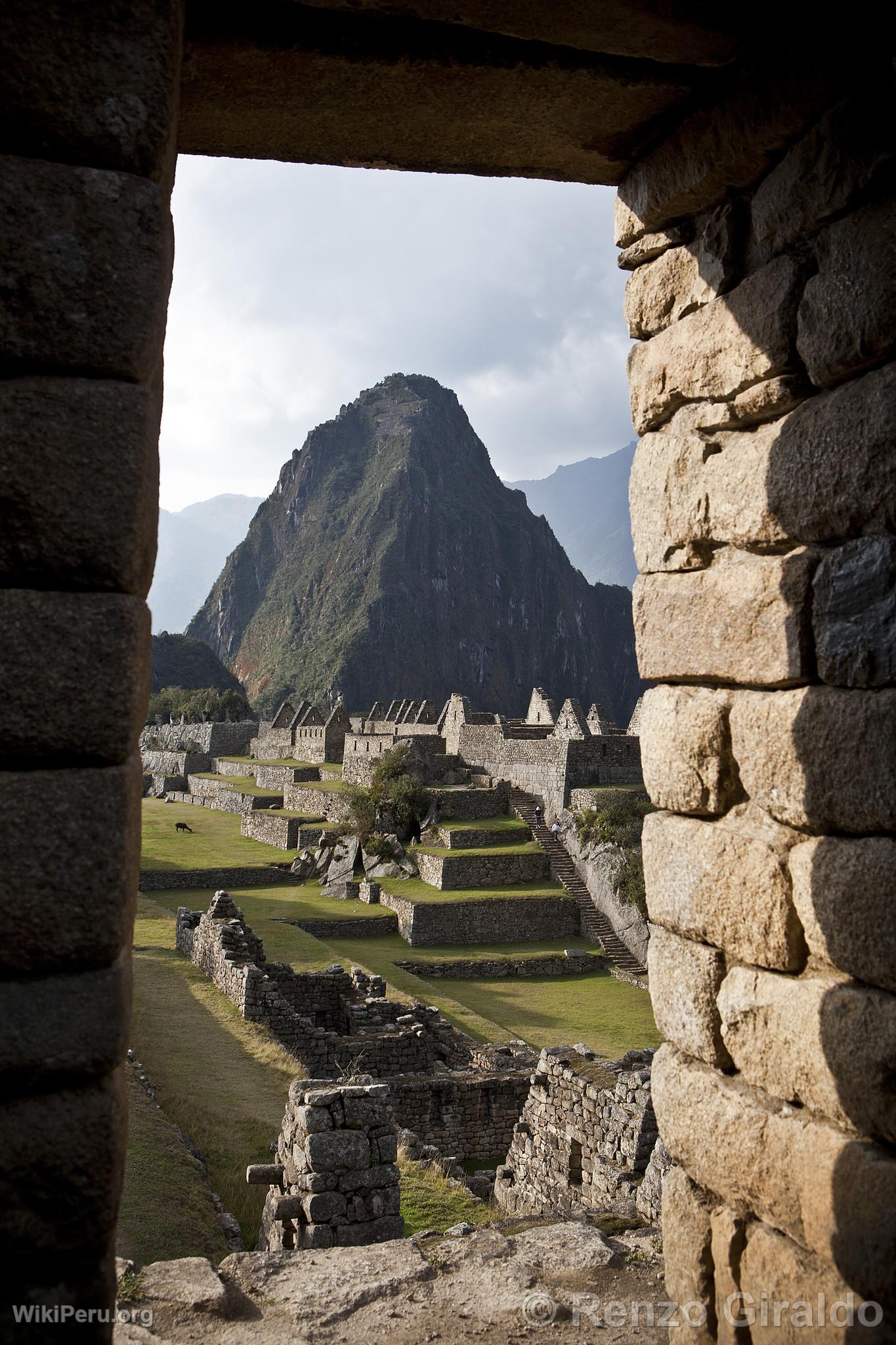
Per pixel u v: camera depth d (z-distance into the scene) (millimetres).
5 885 2830
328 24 4016
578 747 44406
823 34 3852
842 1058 3611
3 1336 2740
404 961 31812
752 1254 4016
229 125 4559
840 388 3893
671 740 4730
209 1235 8703
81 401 2971
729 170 4406
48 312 2953
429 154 4867
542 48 4180
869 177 3691
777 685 4137
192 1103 12523
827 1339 3551
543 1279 5324
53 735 2904
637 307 5223
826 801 3801
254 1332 4727
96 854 2904
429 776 49906
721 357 4516
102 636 2957
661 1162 8719
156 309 3059
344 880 41312
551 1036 23359
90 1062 2867
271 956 27141
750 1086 4180
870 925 3545
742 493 4387
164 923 26906
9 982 2842
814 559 4008
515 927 36594
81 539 2949
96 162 3033
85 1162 2838
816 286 3961
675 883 4672
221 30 3928
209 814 64250
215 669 189500
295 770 62969
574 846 40625
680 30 3986
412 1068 17703
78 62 2990
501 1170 12508
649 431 5152
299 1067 14656
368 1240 7570
